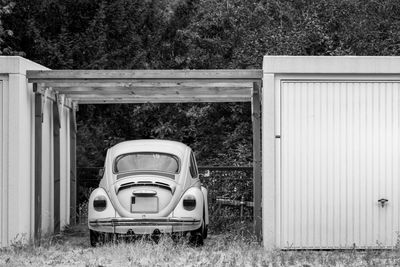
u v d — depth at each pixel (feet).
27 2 62.75
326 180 35.09
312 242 35.01
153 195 36.19
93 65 62.44
